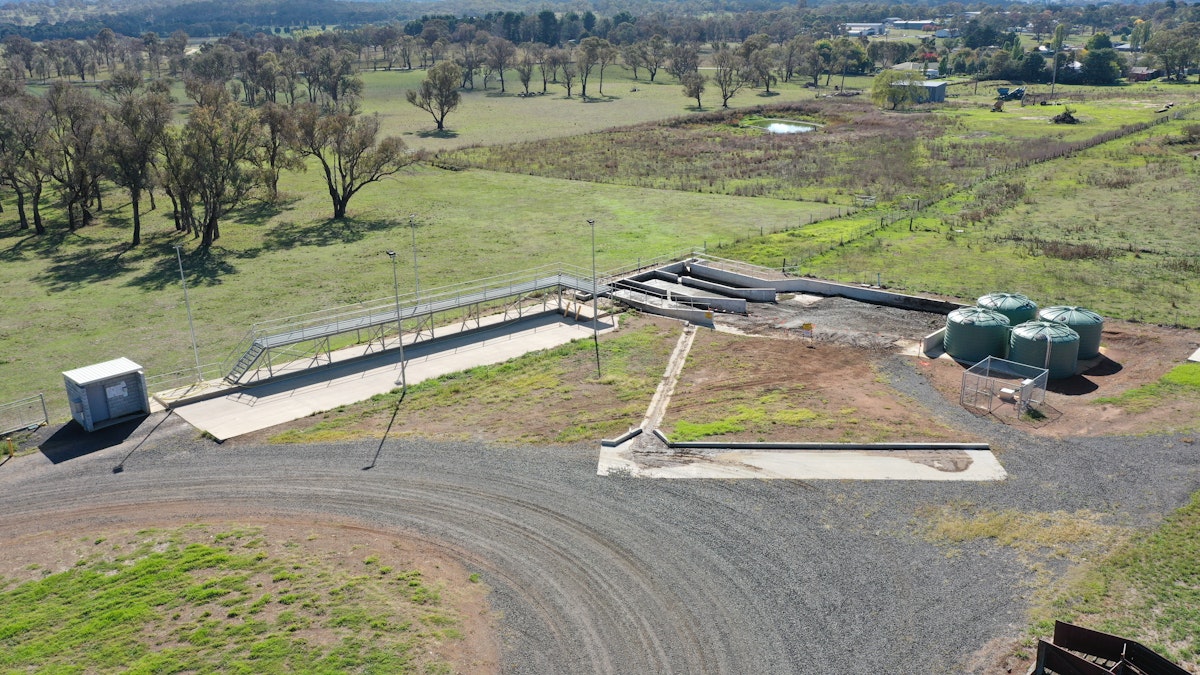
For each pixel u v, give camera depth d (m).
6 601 28.03
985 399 42.00
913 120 156.25
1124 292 58.41
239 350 53.09
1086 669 23.05
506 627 26.64
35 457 37.84
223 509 33.47
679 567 29.44
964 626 26.23
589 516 32.50
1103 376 44.47
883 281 62.19
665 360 47.91
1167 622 25.98
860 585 28.28
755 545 30.50
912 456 36.44
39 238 85.94
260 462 37.06
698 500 33.41
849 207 90.06
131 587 28.45
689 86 196.88
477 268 70.38
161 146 84.00
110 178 89.62
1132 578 28.14
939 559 29.48
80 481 35.72
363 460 37.09
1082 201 87.75
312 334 47.50
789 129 156.62
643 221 86.50
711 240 77.50
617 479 35.06
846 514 32.25
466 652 25.45
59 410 44.56
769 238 76.81
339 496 34.22
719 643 25.91
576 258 72.69
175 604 27.56
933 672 24.50
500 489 34.50
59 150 88.00
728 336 51.81
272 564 29.69
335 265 73.00
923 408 41.12
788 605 27.44
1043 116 160.12
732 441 37.75
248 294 65.31
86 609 27.45
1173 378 43.25
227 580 28.73
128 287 68.12
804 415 40.12
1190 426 38.16
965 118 159.75
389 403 42.97
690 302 57.78
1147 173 100.19
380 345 50.75
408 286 65.69
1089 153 115.19
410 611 27.12
